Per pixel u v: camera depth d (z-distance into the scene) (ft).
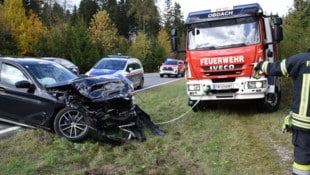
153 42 212.23
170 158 21.07
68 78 28.04
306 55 12.76
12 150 22.12
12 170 19.33
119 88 26.04
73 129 24.27
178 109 36.60
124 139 24.06
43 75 27.09
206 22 32.76
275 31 31.68
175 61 111.86
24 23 153.58
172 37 35.17
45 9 207.82
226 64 31.32
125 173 18.97
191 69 32.71
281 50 45.16
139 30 250.98
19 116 25.94
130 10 258.16
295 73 12.88
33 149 22.40
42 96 25.34
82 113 23.97
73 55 150.82
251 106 36.50
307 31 44.98
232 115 32.50
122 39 207.21
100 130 24.76
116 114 25.40
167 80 90.33
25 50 152.76
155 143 23.82
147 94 49.55
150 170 19.24
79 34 153.79
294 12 47.78
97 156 21.43
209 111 34.58
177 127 28.35
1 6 150.92
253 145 22.94
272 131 26.16
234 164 19.77
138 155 21.59
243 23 31.81
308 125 12.52
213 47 31.99
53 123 25.14
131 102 26.22
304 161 12.73
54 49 150.71
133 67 58.95
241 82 31.04
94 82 25.48
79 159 20.84
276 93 34.04
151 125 26.99
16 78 26.43
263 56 31.09
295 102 12.89
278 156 20.84
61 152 21.97
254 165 19.56
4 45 142.10
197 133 26.32
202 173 18.75
